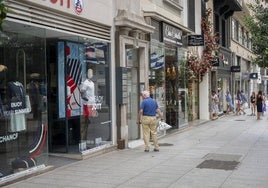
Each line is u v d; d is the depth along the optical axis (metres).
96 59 13.12
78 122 12.23
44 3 10.05
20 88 9.55
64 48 12.09
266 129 20.94
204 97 27.58
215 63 27.70
